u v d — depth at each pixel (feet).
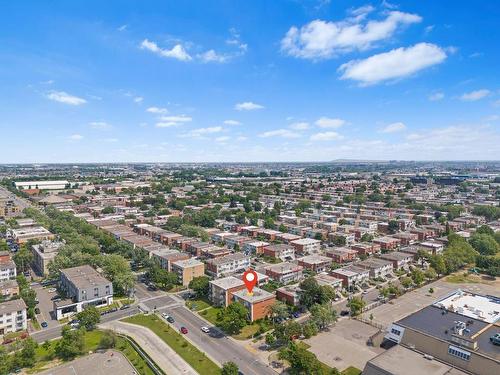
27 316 468.34
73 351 365.40
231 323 422.41
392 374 290.35
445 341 326.24
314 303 474.08
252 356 375.04
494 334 342.64
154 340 405.59
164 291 558.97
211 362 363.15
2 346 372.58
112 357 355.36
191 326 441.68
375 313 483.51
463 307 417.90
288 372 346.33
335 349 387.55
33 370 346.33
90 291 490.49
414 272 595.47
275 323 439.63
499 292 567.18
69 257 624.18
